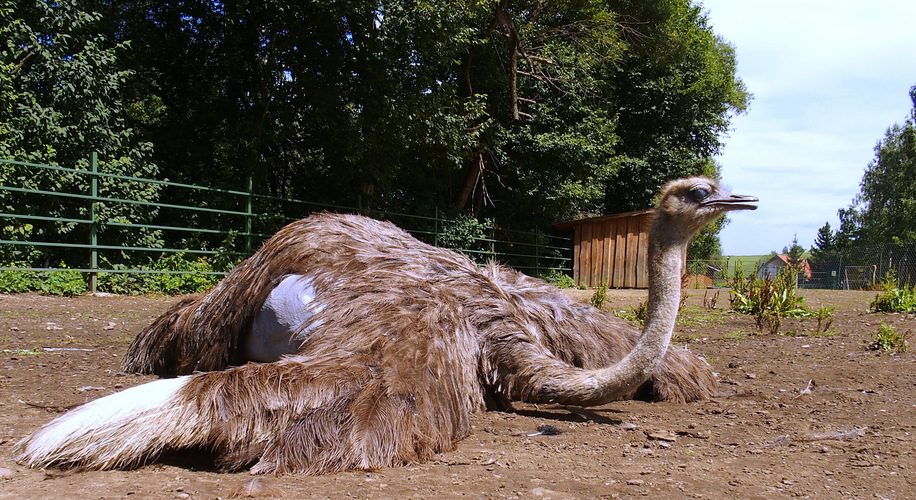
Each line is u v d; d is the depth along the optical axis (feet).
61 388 16.12
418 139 59.98
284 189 64.75
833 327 32.19
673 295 13.82
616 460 11.84
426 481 10.22
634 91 99.60
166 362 17.72
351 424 10.88
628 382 13.71
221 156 55.93
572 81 81.66
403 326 13.12
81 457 9.97
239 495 9.20
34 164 40.24
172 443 10.21
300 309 14.35
